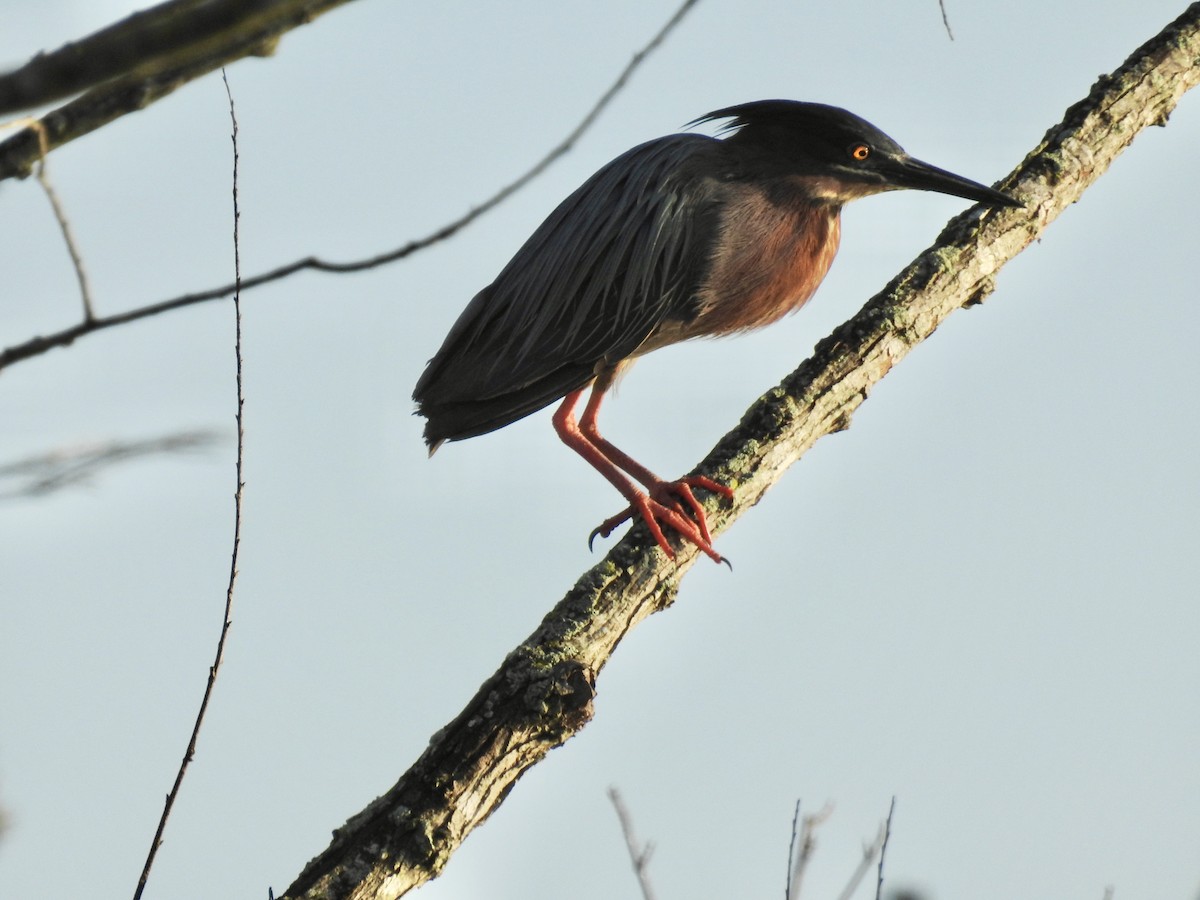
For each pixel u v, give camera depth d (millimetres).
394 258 4410
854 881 7289
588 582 9320
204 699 6617
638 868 7539
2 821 5098
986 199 10938
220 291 4355
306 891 8102
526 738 8539
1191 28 11680
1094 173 11219
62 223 4371
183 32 3500
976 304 10844
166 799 6477
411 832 8266
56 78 3465
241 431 6762
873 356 10352
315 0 3787
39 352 4250
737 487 9969
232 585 6738
